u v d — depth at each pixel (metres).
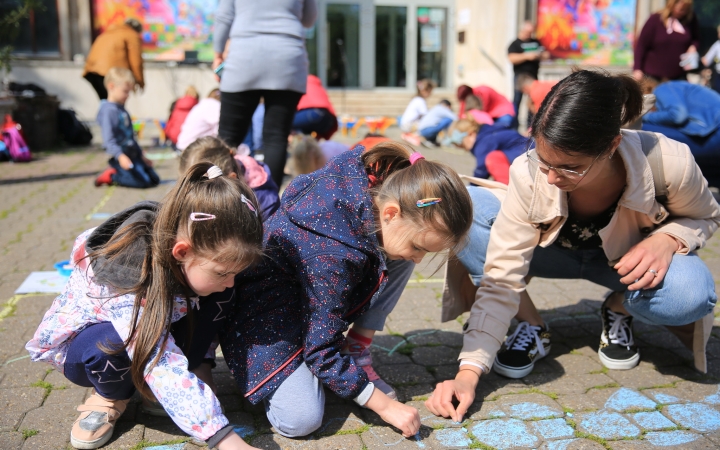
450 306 2.53
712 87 8.30
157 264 1.67
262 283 1.94
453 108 13.13
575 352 2.56
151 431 1.96
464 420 2.04
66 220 4.80
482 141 4.46
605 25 12.40
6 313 2.90
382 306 2.17
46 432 1.93
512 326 2.75
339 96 13.06
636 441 1.92
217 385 2.27
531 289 3.36
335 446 1.89
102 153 8.88
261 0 3.80
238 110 3.98
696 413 2.08
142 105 11.94
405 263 2.18
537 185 2.08
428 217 1.73
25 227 4.58
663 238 2.12
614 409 2.11
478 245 2.34
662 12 6.03
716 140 4.16
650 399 2.17
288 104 4.00
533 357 2.38
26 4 7.95
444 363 2.46
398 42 13.75
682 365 2.44
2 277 3.43
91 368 1.77
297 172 4.51
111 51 8.10
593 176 1.87
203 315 1.90
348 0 13.31
